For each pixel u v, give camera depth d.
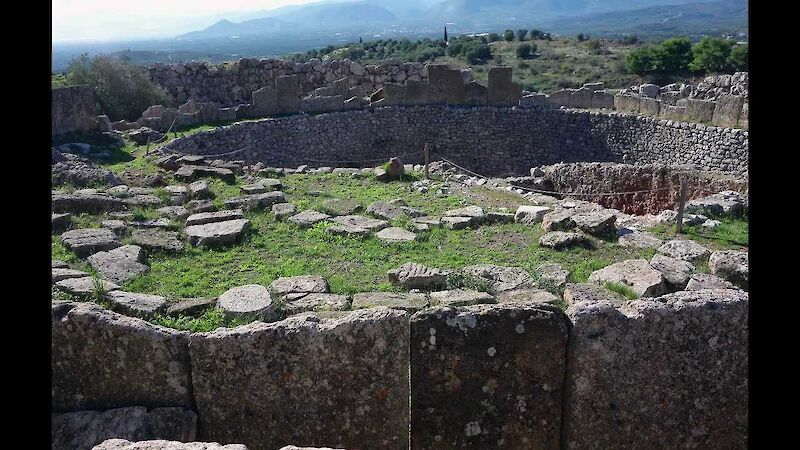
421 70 28.16
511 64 57.09
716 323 3.96
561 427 3.99
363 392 4.19
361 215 12.04
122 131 20.45
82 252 8.99
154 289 7.98
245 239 10.13
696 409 4.02
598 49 65.94
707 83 22.16
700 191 15.68
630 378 3.95
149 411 4.36
